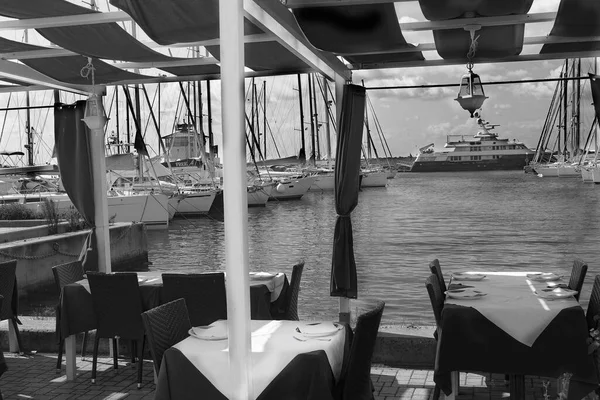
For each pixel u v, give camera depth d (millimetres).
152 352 3896
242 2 3096
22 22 4559
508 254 19219
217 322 4254
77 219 18750
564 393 3865
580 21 4738
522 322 4098
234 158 3109
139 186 32625
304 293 12391
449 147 108312
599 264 16562
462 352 4184
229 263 3182
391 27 4820
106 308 5234
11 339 6230
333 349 3629
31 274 14742
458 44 5582
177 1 4039
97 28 4832
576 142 59875
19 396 4996
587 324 4355
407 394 4855
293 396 3387
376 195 57500
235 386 3254
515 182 74062
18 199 28344
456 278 5297
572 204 40219
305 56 5219
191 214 33969
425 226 29359
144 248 21094
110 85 6996
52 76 6527
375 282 13773
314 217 35531
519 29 5145
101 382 5328
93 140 6914
